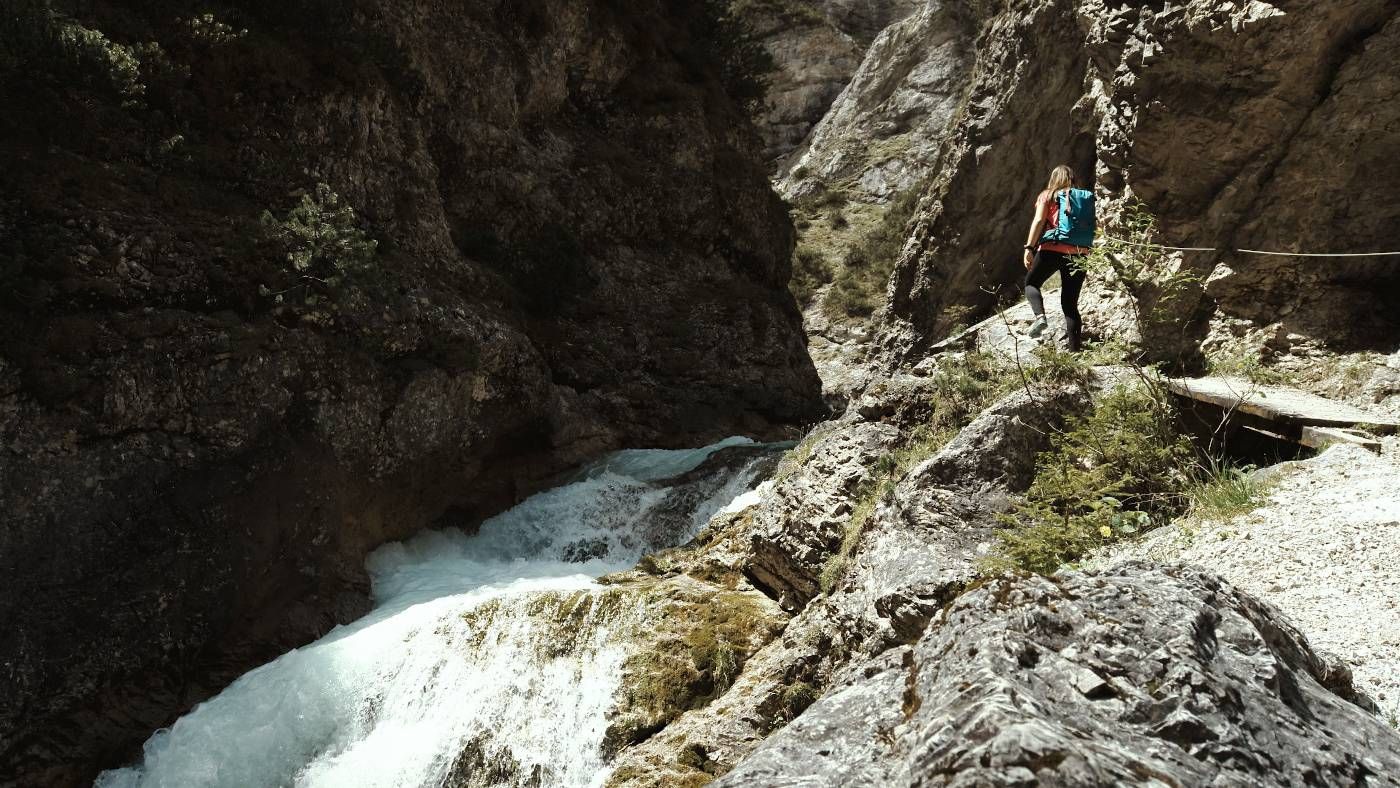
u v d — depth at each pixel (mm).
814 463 9430
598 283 18750
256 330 11234
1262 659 2529
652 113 21188
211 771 9531
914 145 45969
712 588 9805
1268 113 9297
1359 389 7965
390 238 14125
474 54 17531
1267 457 7285
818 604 8250
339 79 13859
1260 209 9438
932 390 8984
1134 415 7023
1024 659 2398
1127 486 6746
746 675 8367
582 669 9039
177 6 12469
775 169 53375
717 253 21766
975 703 2143
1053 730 2014
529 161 18406
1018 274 20531
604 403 16984
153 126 11625
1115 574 2877
